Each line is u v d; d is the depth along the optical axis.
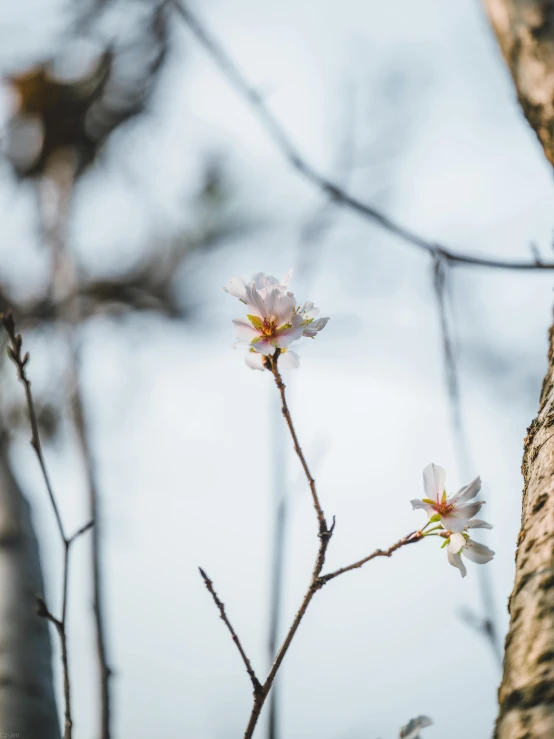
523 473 1.17
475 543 1.16
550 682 1.06
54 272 2.03
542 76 1.20
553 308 1.27
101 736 1.27
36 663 1.27
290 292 1.18
